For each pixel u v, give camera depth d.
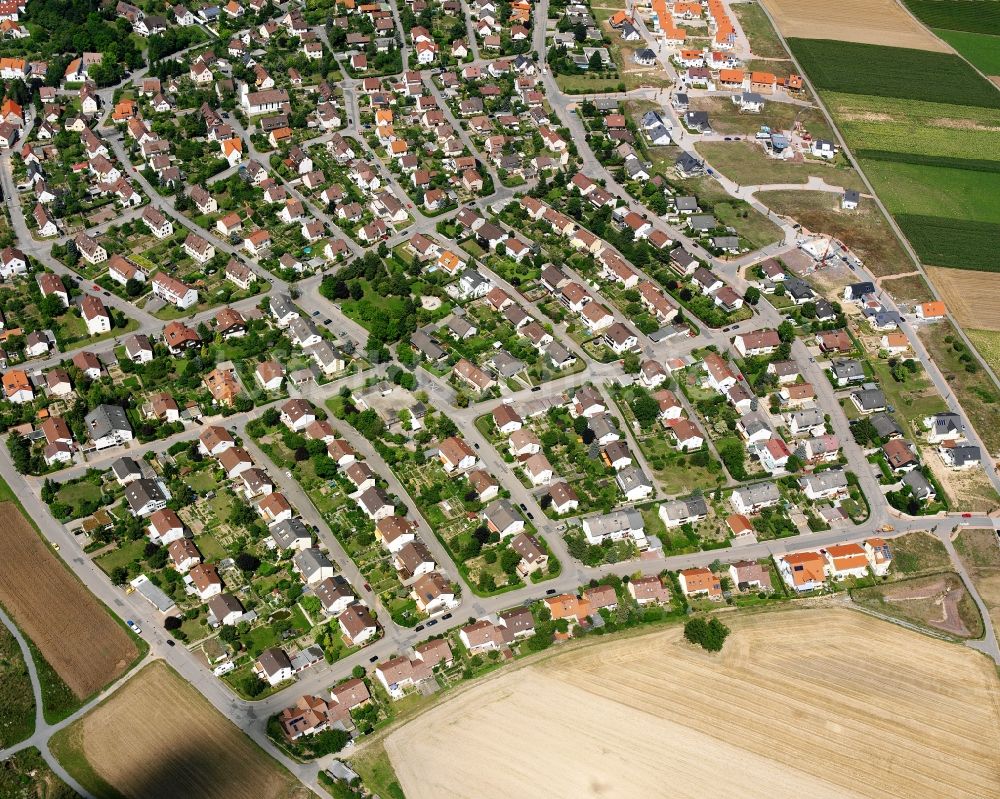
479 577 186.25
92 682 164.25
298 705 161.50
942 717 168.38
